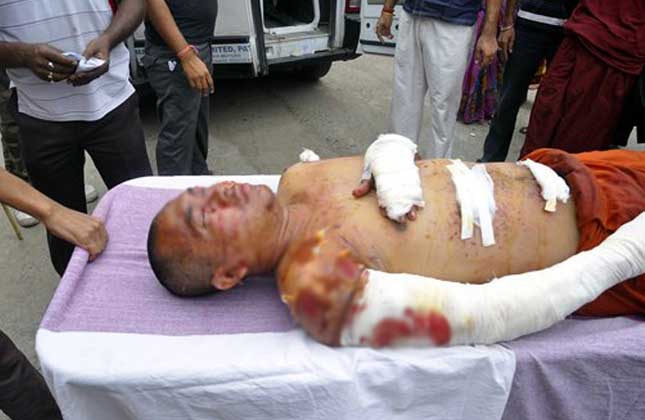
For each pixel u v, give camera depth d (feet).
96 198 9.64
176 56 7.47
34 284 7.61
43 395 4.82
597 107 7.43
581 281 3.98
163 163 8.46
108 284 4.66
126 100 6.06
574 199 4.62
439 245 4.38
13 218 8.23
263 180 5.99
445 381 3.98
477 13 8.52
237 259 4.29
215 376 3.80
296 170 5.16
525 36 8.87
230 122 12.85
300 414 3.94
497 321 3.88
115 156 6.18
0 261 8.06
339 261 3.96
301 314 3.93
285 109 13.52
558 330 4.39
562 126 7.84
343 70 16.06
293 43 12.53
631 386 4.18
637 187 4.75
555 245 4.53
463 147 11.89
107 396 3.91
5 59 4.92
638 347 4.08
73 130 5.74
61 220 4.70
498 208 4.54
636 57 6.98
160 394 3.85
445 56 8.68
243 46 11.07
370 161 4.60
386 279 3.96
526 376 4.04
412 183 4.33
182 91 7.82
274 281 4.83
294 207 4.71
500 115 9.89
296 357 3.91
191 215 4.21
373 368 3.86
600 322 4.52
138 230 5.22
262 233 4.35
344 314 3.87
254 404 3.88
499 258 4.45
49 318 4.25
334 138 12.20
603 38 7.08
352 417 3.97
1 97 8.04
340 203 4.55
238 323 4.36
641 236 4.11
